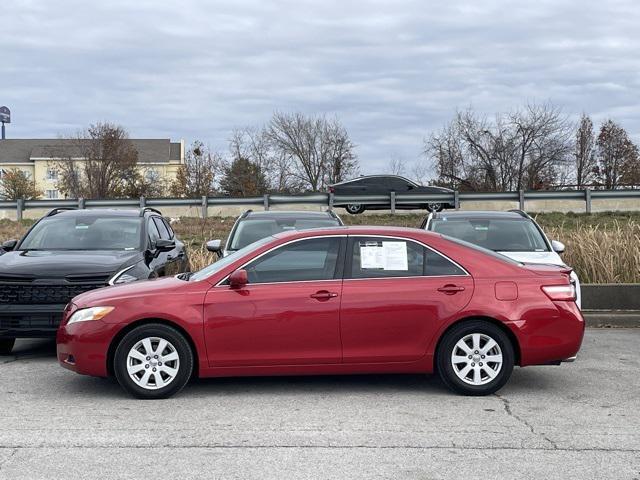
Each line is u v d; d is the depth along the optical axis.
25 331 8.50
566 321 7.02
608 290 11.65
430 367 7.00
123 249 10.08
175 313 6.82
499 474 4.95
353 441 5.64
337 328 6.88
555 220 22.34
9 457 5.28
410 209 26.62
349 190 28.89
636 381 7.65
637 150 49.28
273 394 7.10
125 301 6.88
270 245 7.11
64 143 52.44
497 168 41.34
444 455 5.32
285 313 6.86
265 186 45.75
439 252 7.12
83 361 6.89
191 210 25.09
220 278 6.97
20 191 60.38
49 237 10.43
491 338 6.98
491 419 6.25
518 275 7.08
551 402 6.81
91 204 24.70
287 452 5.39
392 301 6.91
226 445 5.55
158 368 6.89
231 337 6.84
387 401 6.85
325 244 7.12
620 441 5.65
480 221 11.18
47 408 6.62
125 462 5.18
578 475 4.94
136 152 47.12
